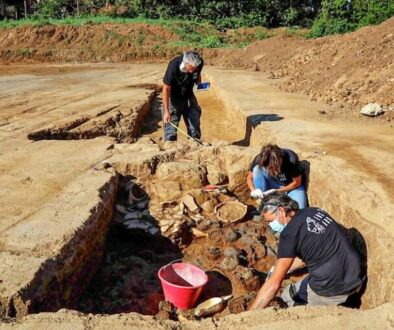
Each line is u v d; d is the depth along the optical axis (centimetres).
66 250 402
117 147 678
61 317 308
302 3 3114
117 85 1388
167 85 695
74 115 921
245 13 2888
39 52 2214
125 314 314
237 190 601
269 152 476
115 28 2373
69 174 570
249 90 1122
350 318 301
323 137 645
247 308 393
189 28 2486
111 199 536
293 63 1395
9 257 380
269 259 499
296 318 303
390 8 1872
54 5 2891
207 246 529
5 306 329
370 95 841
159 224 543
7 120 880
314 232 347
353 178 487
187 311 409
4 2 2997
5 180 553
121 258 506
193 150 652
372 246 390
